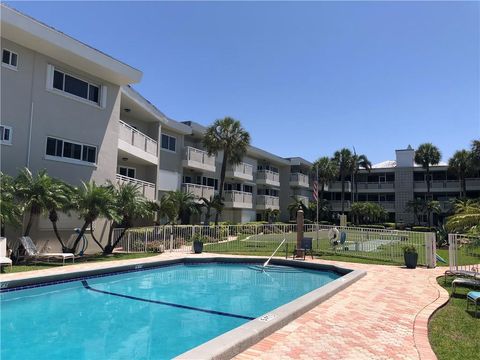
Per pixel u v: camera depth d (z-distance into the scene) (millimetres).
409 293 10156
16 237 16156
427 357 5477
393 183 62531
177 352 6801
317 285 13367
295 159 56062
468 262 17406
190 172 36406
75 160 18828
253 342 5992
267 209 47094
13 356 6543
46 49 17234
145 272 15453
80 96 19453
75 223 18812
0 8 14883
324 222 55906
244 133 34719
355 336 6465
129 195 18562
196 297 11312
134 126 28094
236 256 18156
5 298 10438
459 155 52156
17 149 16375
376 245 19188
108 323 8562
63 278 12008
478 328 7074
